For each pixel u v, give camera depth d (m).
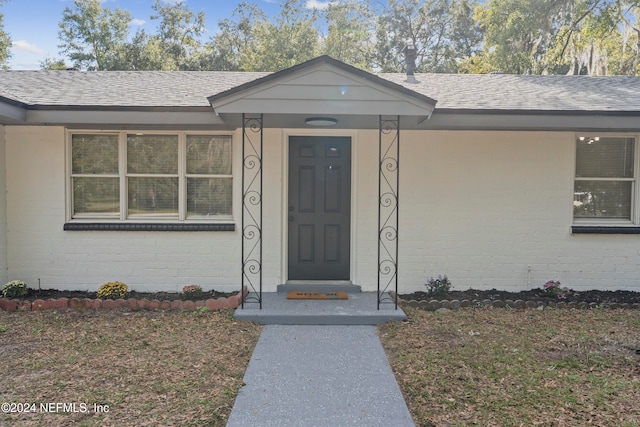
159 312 5.94
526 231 6.93
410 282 6.93
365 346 4.83
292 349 4.74
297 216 6.99
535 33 19.78
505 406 3.50
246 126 6.59
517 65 19.98
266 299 6.36
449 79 8.53
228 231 6.83
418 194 6.88
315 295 6.53
